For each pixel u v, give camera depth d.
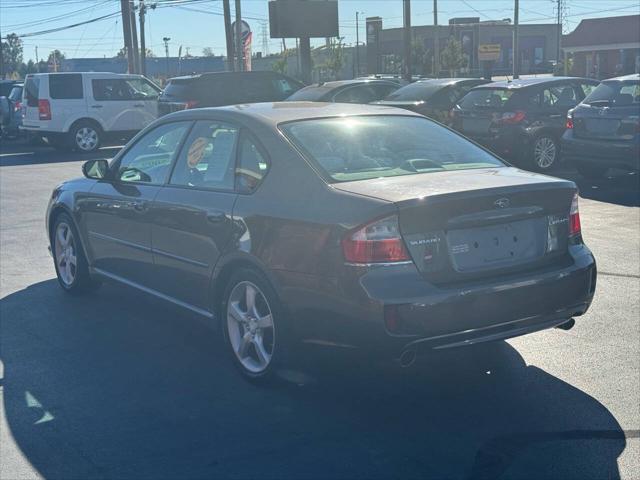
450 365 5.40
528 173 5.14
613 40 57.81
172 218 5.66
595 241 8.73
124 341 6.08
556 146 14.13
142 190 6.07
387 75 31.52
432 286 4.37
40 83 21.36
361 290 4.33
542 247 4.79
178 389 5.15
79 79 21.55
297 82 20.83
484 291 4.44
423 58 64.75
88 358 5.74
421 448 4.28
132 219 6.12
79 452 4.34
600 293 6.89
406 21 30.86
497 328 4.52
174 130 6.04
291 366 4.91
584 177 13.22
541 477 3.95
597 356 5.50
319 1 25.06
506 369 5.31
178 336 6.18
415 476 3.99
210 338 6.12
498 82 14.61
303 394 5.02
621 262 7.86
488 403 4.80
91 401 5.00
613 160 11.80
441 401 4.86
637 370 5.24
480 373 5.26
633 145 11.54
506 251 4.65
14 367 5.59
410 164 5.12
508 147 13.85
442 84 16.03
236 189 5.23
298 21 24.86
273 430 4.54
